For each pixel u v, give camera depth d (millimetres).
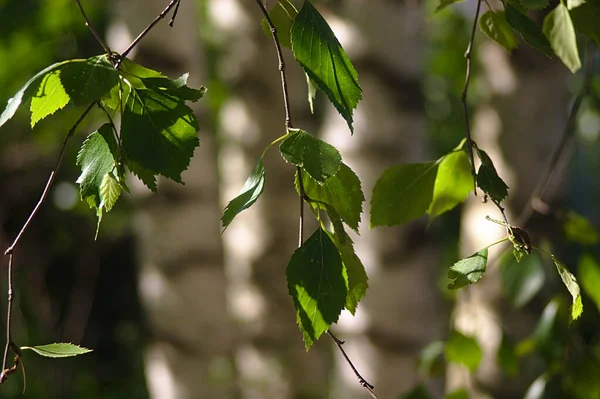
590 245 1604
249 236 2941
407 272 2232
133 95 1243
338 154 1235
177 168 1238
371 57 2205
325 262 1241
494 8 1361
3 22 3143
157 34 2371
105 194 1248
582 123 2865
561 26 1354
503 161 2213
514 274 1697
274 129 2885
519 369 2104
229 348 2650
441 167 1361
